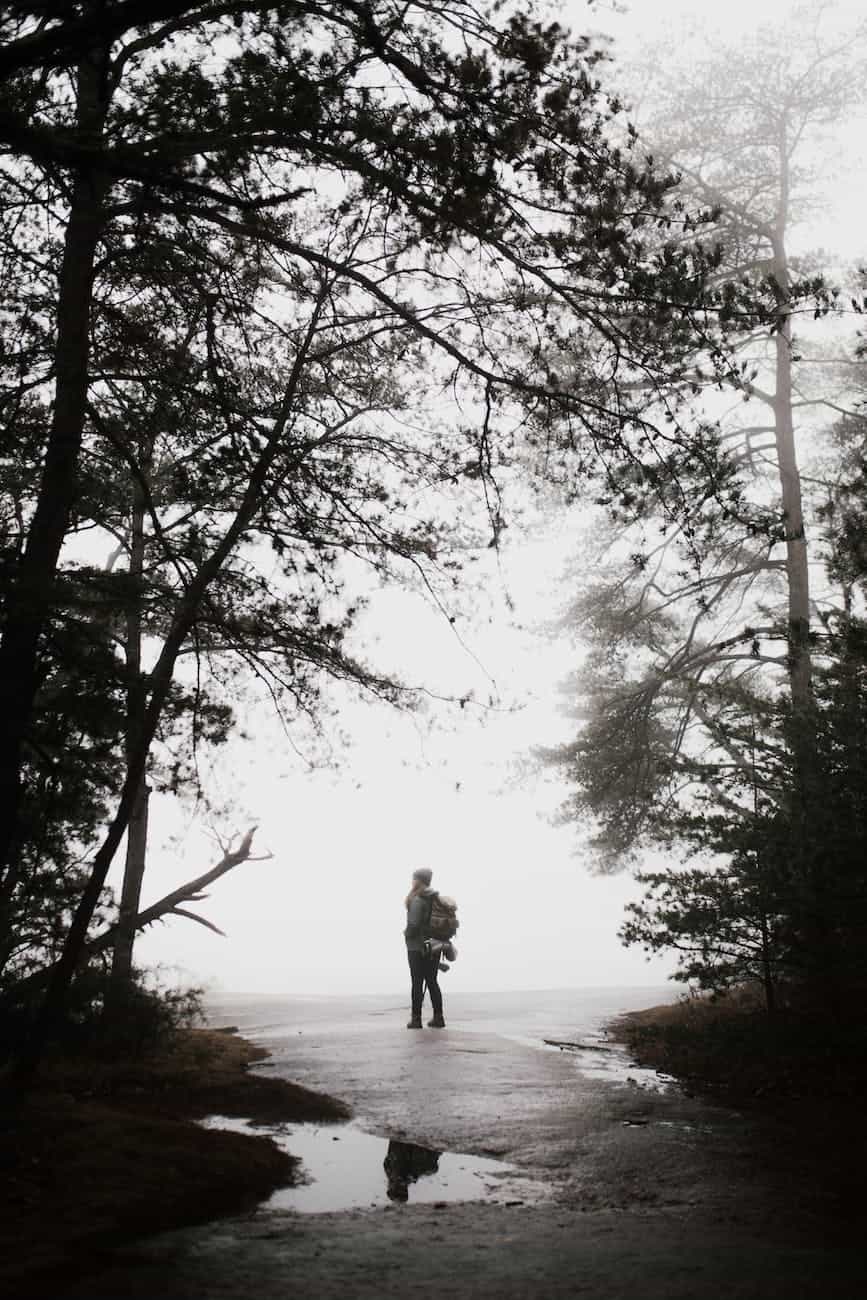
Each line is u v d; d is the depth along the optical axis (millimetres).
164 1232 5270
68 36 5137
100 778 9320
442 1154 7211
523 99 6766
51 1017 7410
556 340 8102
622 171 7113
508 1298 4316
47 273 8836
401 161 6746
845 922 10031
